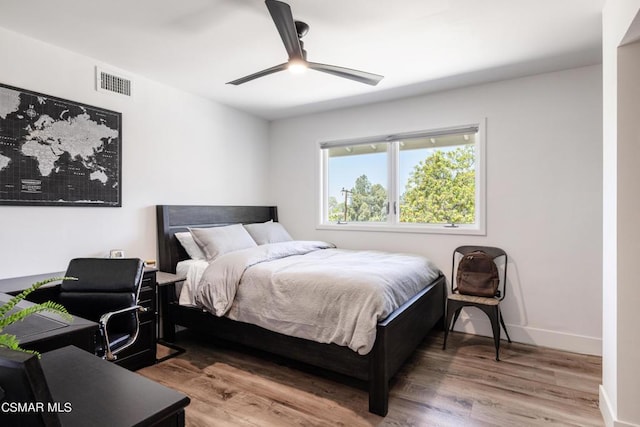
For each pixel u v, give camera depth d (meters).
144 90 3.15
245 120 4.28
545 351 2.93
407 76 3.11
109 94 2.87
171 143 3.39
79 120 2.67
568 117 2.96
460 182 3.54
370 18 2.16
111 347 1.87
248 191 4.32
